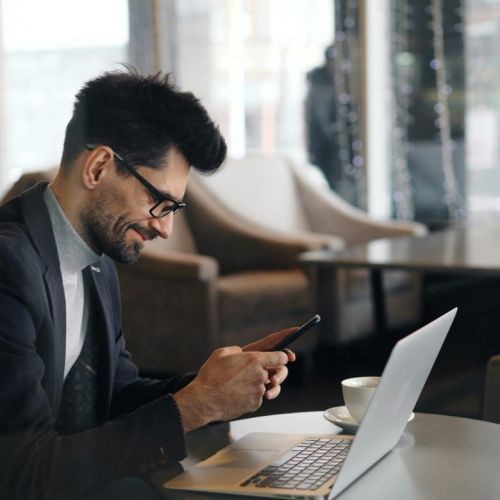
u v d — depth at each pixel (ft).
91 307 5.19
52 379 4.63
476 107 18.78
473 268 10.53
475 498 3.97
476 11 18.58
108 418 5.31
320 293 13.43
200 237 14.10
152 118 4.64
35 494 4.08
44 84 14.07
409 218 19.26
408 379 4.25
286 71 18.60
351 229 15.51
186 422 4.35
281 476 4.19
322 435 4.86
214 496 4.04
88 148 4.69
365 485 4.12
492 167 18.74
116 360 5.41
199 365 11.99
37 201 4.80
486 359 13.03
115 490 4.21
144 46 16.16
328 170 19.11
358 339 13.85
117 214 4.73
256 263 13.82
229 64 17.88
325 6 18.88
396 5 19.03
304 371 12.84
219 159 4.84
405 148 19.27
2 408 4.17
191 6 17.24
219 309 12.09
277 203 15.43
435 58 18.89
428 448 4.65
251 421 5.26
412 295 14.65
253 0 18.08
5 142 13.82
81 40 14.70
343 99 19.07
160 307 12.13
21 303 4.41
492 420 5.80
